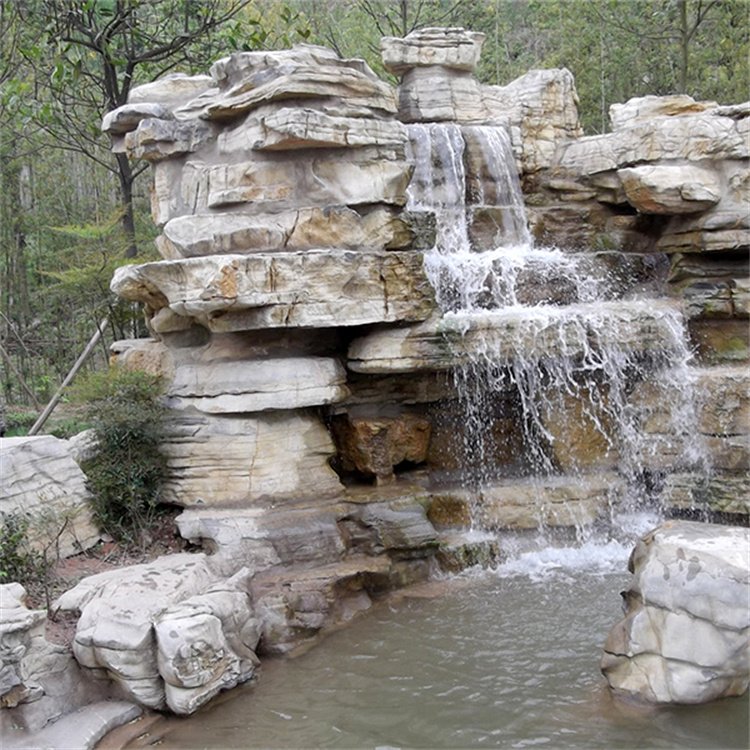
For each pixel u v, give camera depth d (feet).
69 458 29.86
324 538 29.68
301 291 29.96
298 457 31.12
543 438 36.63
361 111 32.07
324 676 24.99
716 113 40.96
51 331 63.52
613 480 36.11
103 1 45.91
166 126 33.32
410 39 48.14
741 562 21.62
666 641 21.93
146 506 31.07
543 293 39.91
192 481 30.58
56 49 48.24
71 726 21.54
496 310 36.63
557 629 27.30
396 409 35.47
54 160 64.80
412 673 24.91
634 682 22.47
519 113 49.16
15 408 55.93
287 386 30.32
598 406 36.88
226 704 23.61
